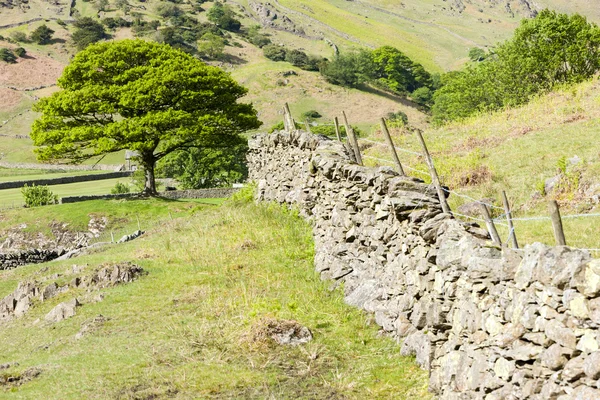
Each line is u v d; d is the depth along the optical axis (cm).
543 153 2262
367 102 15788
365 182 1612
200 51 19238
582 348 765
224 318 1577
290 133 2502
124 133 4806
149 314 1716
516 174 2138
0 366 1567
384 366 1256
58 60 18088
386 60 18238
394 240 1417
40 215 4775
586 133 2362
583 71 3984
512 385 874
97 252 2848
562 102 3047
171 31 19962
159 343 1487
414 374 1194
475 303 995
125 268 2097
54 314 1884
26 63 17088
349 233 1706
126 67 5131
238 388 1238
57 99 4962
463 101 4831
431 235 1195
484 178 2150
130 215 4650
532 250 859
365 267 1611
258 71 17075
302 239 2169
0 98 14862
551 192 1908
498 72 4425
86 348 1555
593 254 1284
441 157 2517
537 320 836
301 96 15675
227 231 2456
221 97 5091
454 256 1068
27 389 1370
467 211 1844
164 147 5612
